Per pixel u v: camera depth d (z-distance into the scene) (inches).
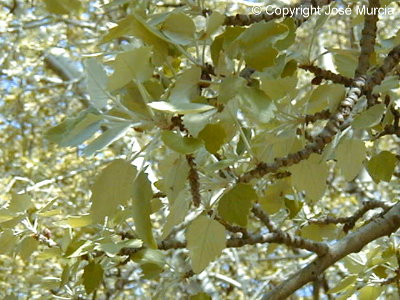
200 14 59.7
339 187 143.5
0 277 115.1
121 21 53.7
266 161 60.4
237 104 54.3
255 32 53.8
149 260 64.5
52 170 141.7
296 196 66.9
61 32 135.2
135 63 52.6
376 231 69.1
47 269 116.0
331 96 57.2
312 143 55.9
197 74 54.1
